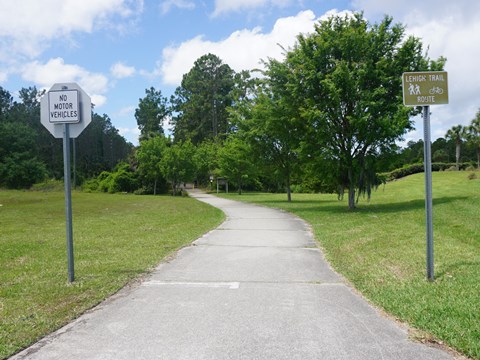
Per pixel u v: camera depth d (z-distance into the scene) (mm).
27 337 4484
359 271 7469
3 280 7219
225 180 58406
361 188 22078
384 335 4492
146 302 5785
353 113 20172
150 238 12461
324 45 20891
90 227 16047
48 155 90938
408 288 6164
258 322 4930
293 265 8227
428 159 6602
